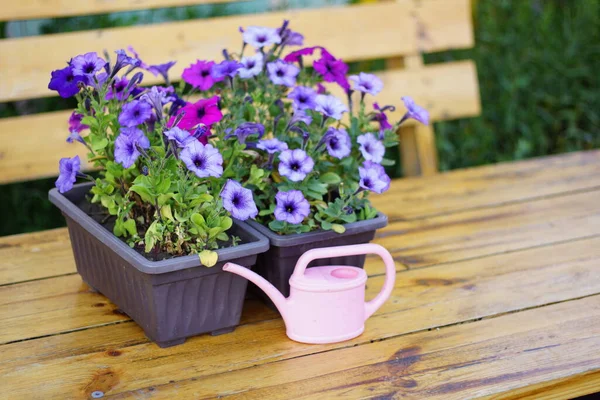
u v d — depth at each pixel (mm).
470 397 2074
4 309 2307
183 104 2297
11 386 2092
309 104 2334
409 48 3113
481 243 2572
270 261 2277
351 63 3656
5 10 2779
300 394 2076
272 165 2330
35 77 2807
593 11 3904
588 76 3908
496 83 3900
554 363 2154
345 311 2199
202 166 2141
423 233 2619
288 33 2455
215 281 2184
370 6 3076
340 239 2287
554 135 4000
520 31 3881
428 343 2211
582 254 2525
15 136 2801
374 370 2137
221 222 2207
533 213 2725
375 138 2381
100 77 2314
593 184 2895
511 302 2340
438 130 3752
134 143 2162
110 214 2344
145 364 2150
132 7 2891
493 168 3018
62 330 2246
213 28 2947
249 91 2441
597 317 2291
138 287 2182
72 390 2084
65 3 2830
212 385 2098
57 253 2529
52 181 3297
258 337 2230
